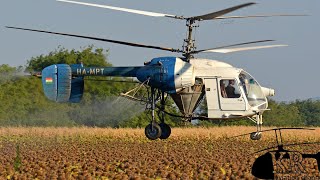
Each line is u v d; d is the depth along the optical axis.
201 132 110.81
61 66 62.81
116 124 116.12
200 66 60.81
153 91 60.94
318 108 183.88
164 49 58.84
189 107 60.88
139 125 126.06
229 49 59.28
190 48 58.81
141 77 60.28
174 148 79.44
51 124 116.31
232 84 60.47
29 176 48.12
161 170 50.09
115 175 48.19
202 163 57.56
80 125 115.31
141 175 48.75
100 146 83.50
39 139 97.69
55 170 51.62
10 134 105.00
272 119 155.62
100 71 62.16
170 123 130.00
